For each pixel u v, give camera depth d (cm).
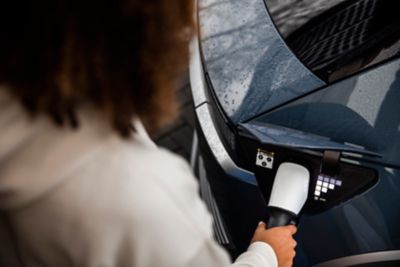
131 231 51
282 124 161
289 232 121
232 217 184
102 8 47
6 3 44
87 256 52
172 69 54
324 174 153
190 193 57
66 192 50
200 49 187
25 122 49
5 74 47
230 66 177
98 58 48
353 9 169
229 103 171
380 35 160
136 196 51
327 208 157
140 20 49
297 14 175
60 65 46
